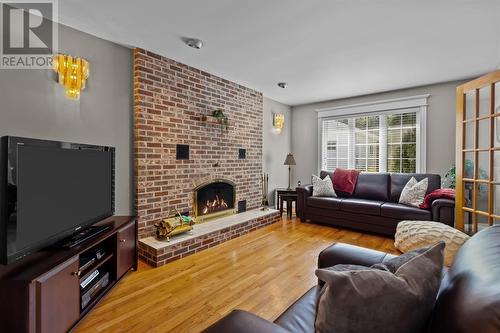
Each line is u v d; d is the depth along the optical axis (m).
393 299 0.69
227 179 3.84
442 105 3.93
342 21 2.19
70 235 1.79
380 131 4.58
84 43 2.40
